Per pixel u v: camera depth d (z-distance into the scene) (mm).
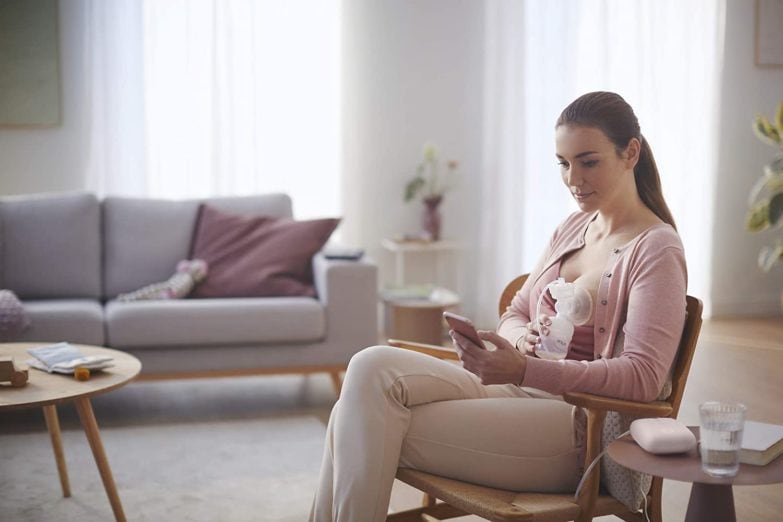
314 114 5230
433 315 4457
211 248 4105
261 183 5184
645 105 5488
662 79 5512
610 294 1881
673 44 5535
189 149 5031
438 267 5453
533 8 5371
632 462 1519
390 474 1828
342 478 1817
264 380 4336
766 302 5941
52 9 4859
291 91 5184
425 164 5445
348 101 5309
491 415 1865
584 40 5469
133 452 3227
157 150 4996
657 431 1572
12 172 4926
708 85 5602
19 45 4852
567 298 1914
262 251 4062
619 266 1881
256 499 2777
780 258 5426
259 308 3686
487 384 1770
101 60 4879
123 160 4941
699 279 5715
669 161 5582
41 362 2701
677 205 5609
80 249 4059
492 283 5457
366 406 1833
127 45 4895
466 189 5527
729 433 1443
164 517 2627
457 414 1878
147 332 3600
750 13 5738
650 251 1829
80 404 2484
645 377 1733
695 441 1562
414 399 1892
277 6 5109
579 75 5492
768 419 3525
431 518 2025
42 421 3629
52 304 3732
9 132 4906
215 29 4973
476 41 5457
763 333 5254
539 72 5398
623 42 5473
